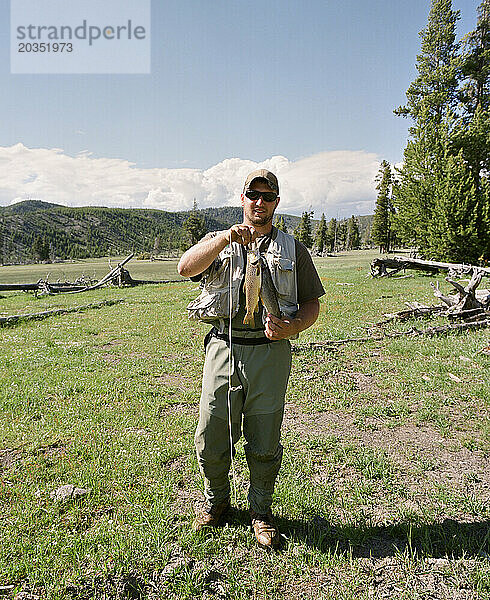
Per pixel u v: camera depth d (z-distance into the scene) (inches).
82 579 119.6
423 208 1235.2
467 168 1219.2
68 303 804.0
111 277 1224.2
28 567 122.6
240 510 150.3
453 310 482.0
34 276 2245.3
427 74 1325.0
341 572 123.0
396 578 121.0
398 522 144.1
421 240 1256.8
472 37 1309.1
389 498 158.7
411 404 255.1
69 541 133.3
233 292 125.4
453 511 149.6
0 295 1036.5
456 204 1128.8
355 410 247.3
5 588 116.0
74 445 201.8
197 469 177.9
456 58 1272.1
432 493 160.7
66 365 350.3
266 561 126.7
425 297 695.7
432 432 218.1
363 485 166.1
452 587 117.4
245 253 128.1
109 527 140.5
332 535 138.9
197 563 126.2
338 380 301.0
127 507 152.1
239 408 131.3
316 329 468.1
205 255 119.8
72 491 160.7
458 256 1152.2
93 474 173.8
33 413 244.2
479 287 764.0
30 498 157.8
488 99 1279.5
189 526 141.9
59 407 253.8
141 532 137.1
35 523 142.5
